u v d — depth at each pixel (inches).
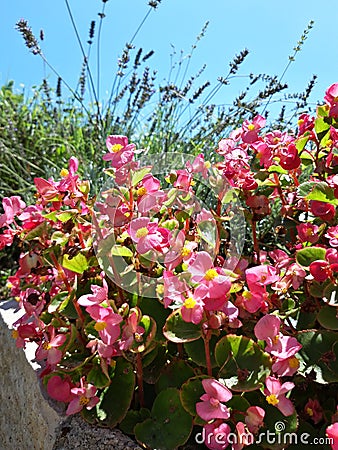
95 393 12.3
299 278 13.1
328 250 12.2
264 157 14.7
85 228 14.1
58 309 13.3
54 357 12.8
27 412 16.5
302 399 12.7
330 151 15.0
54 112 42.0
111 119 36.2
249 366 11.2
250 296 12.0
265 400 11.6
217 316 11.2
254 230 15.0
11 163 40.5
